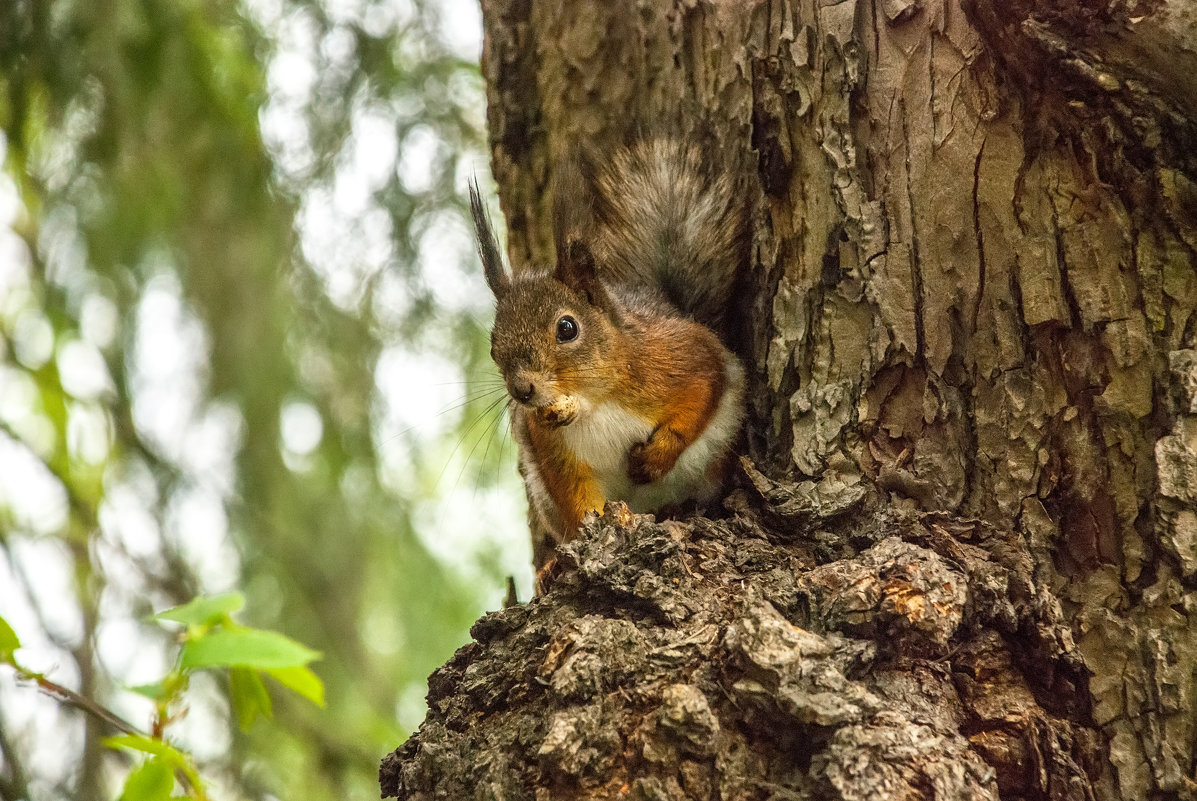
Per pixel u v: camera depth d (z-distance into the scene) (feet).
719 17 28.45
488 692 21.77
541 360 29.30
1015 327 22.91
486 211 31.78
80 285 42.06
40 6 37.11
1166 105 21.67
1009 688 21.22
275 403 43.29
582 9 31.14
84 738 37.81
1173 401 21.57
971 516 22.85
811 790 18.85
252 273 42.34
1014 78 22.97
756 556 22.74
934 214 23.84
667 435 29.35
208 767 39.91
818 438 24.40
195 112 39.65
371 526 44.83
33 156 40.29
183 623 16.98
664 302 31.35
